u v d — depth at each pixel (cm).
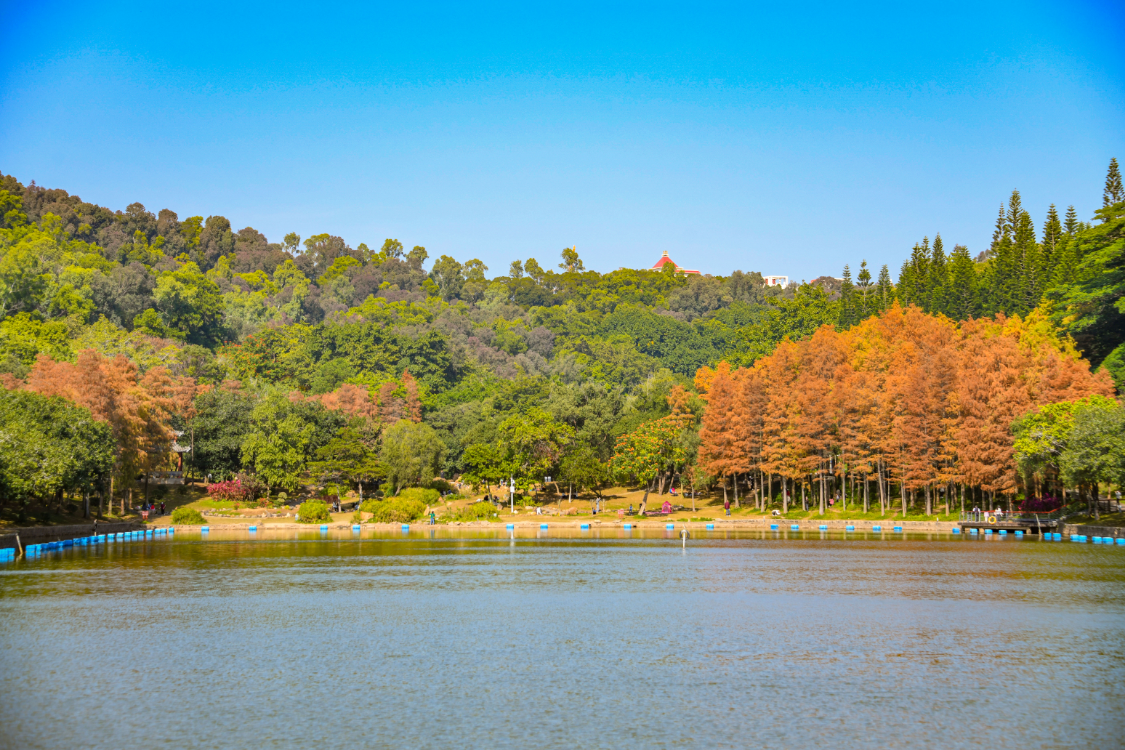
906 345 14262
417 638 4381
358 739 2844
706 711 3138
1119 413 9156
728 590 6031
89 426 10069
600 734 2894
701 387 17888
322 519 12862
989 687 3450
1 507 9750
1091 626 4650
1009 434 10844
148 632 4519
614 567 7494
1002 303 17250
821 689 3422
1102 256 12756
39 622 4788
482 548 9456
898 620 4834
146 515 12506
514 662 3856
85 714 3097
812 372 14800
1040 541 9812
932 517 12119
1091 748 2784
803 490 13525
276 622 4809
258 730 2930
